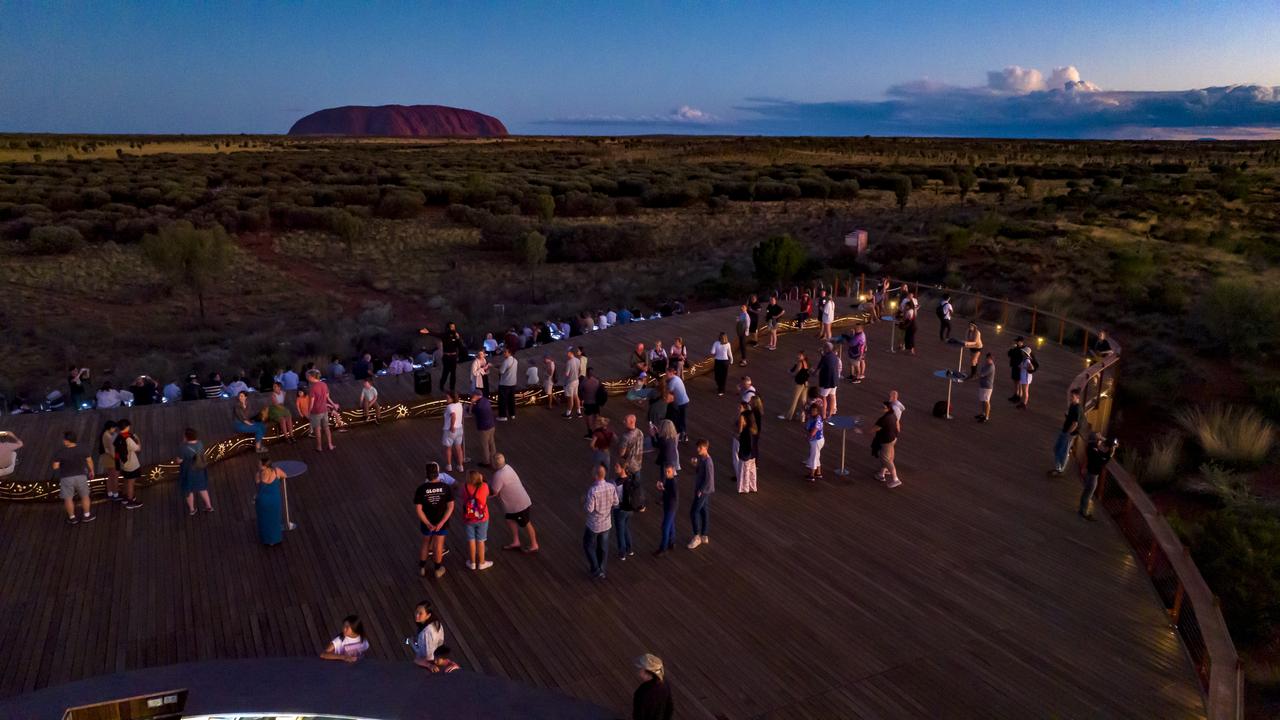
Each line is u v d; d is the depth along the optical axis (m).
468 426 15.82
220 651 8.62
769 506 12.27
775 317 21.44
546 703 5.56
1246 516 14.19
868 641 8.81
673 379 14.66
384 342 28.36
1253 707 10.10
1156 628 9.10
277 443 14.77
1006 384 18.77
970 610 9.45
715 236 48.22
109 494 12.29
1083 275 31.34
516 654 8.54
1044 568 10.45
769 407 17.06
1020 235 38.59
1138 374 22.08
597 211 57.38
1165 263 31.53
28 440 14.07
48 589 9.83
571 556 10.71
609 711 5.59
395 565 10.47
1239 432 17.58
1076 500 12.52
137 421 15.12
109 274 37.81
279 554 10.75
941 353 21.42
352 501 12.41
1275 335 22.36
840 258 37.50
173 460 13.19
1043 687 8.03
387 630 8.99
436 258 44.19
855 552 10.84
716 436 15.38
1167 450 17.52
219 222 48.31
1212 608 8.28
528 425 15.92
